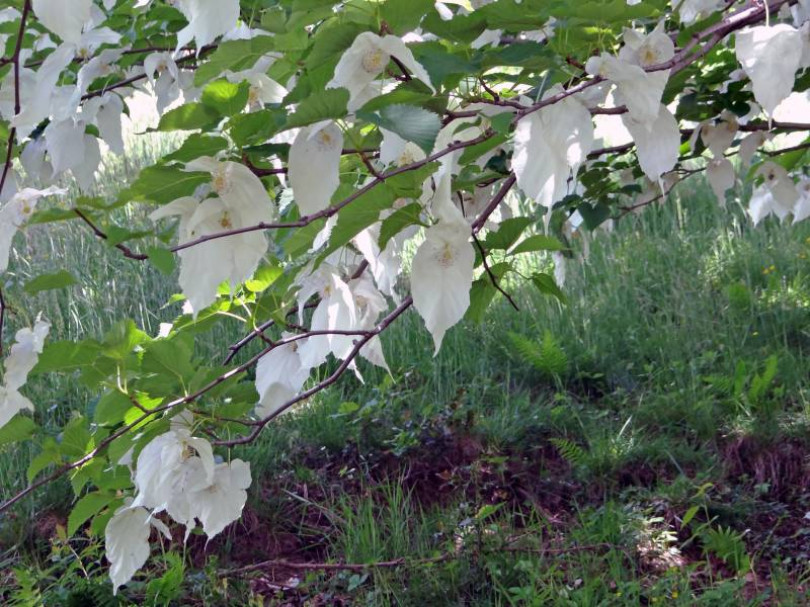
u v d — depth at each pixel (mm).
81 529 3963
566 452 4492
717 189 2594
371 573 3756
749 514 4250
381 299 1812
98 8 2238
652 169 1378
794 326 5445
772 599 3664
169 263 1300
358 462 4543
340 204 1287
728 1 1977
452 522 4023
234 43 1430
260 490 4262
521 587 3592
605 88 1391
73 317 5039
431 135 1162
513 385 5172
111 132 1990
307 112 1172
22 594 3389
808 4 1489
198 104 1250
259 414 1878
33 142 2100
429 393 4949
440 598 3586
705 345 5332
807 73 2318
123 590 3572
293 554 4078
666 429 4781
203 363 4473
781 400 4871
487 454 4469
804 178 3109
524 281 5754
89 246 5363
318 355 1729
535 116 1252
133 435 1728
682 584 3604
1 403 1636
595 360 5203
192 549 4008
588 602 3391
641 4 1316
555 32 1406
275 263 1907
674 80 2133
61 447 1831
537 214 5477
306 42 1471
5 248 1384
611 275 5848
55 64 1454
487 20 1386
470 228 1167
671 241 6285
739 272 6012
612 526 3961
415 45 1433
